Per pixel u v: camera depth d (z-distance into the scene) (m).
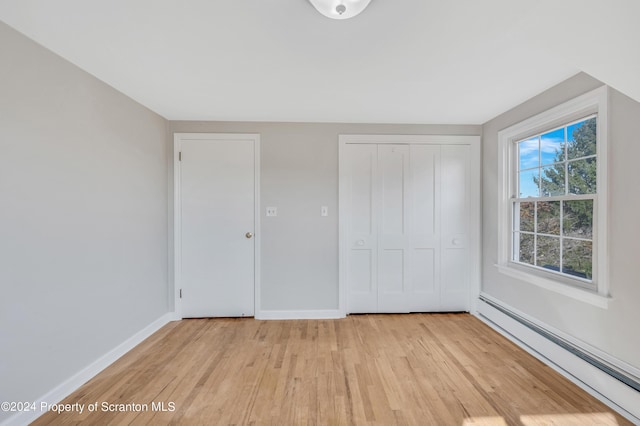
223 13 1.32
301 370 2.01
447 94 2.25
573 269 2.00
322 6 1.23
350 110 2.62
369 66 1.82
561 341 2.00
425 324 2.79
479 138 2.99
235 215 2.94
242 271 2.95
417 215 3.02
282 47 1.61
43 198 1.61
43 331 1.61
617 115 1.62
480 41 1.54
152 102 2.44
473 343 2.40
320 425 1.51
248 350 2.30
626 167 1.58
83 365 1.88
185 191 2.91
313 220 2.96
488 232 2.91
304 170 2.95
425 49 1.62
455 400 1.69
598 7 1.15
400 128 2.98
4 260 1.42
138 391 1.79
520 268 2.48
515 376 1.93
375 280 3.02
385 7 1.27
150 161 2.61
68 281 1.77
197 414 1.59
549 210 2.23
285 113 2.70
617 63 1.31
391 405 1.66
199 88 2.16
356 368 2.03
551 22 1.33
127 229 2.31
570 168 2.03
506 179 2.67
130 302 2.34
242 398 1.72
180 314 2.93
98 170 2.01
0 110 1.40
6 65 1.42
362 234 3.01
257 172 2.93
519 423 1.52
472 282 3.02
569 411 1.60
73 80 1.80
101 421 1.54
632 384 1.54
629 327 1.57
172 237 2.91
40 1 1.23
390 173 3.00
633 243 1.55
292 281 2.96
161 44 1.59
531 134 2.40
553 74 1.91
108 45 1.60
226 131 2.92
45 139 1.62
